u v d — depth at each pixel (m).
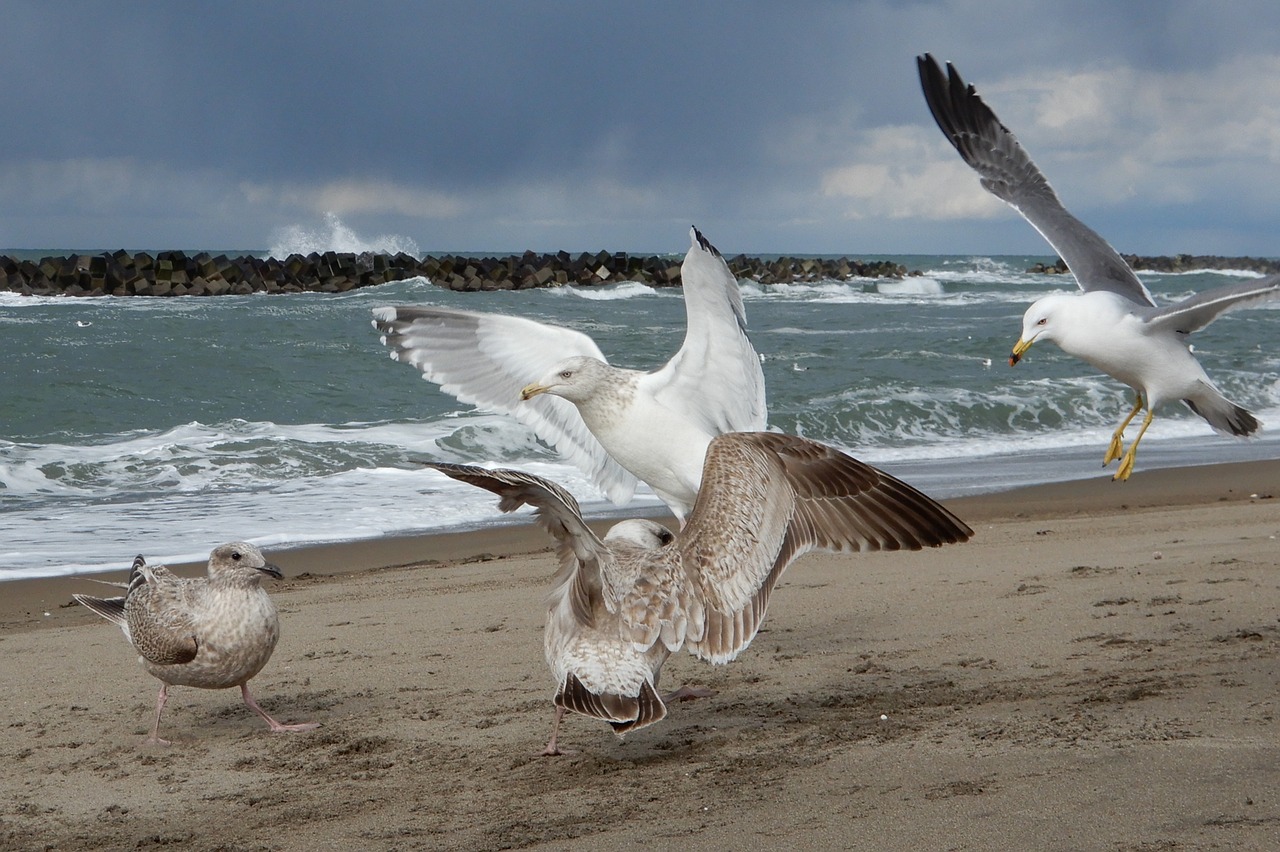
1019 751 3.96
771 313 42.03
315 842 3.72
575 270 54.69
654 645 3.58
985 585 7.51
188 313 32.88
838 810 3.56
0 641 7.34
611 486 6.89
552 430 6.71
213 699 5.71
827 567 8.59
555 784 4.14
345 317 31.75
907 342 29.91
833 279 65.00
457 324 6.49
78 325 28.27
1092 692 4.75
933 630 6.27
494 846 3.55
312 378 21.73
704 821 3.59
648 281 55.53
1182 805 3.30
